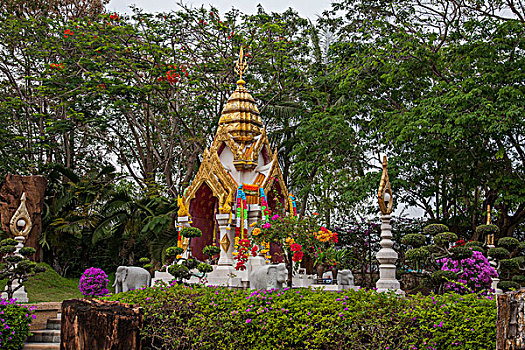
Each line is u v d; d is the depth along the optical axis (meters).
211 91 25.56
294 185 24.75
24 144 27.88
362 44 23.36
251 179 14.51
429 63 20.61
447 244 11.66
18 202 21.30
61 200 23.38
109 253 23.83
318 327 8.24
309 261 16.66
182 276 11.02
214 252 13.05
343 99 23.34
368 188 20.05
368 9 23.59
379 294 8.64
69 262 24.91
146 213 23.08
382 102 22.55
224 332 8.57
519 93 17.52
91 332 8.19
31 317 10.94
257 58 24.53
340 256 12.47
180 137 28.17
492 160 20.30
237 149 14.44
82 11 28.28
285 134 26.89
